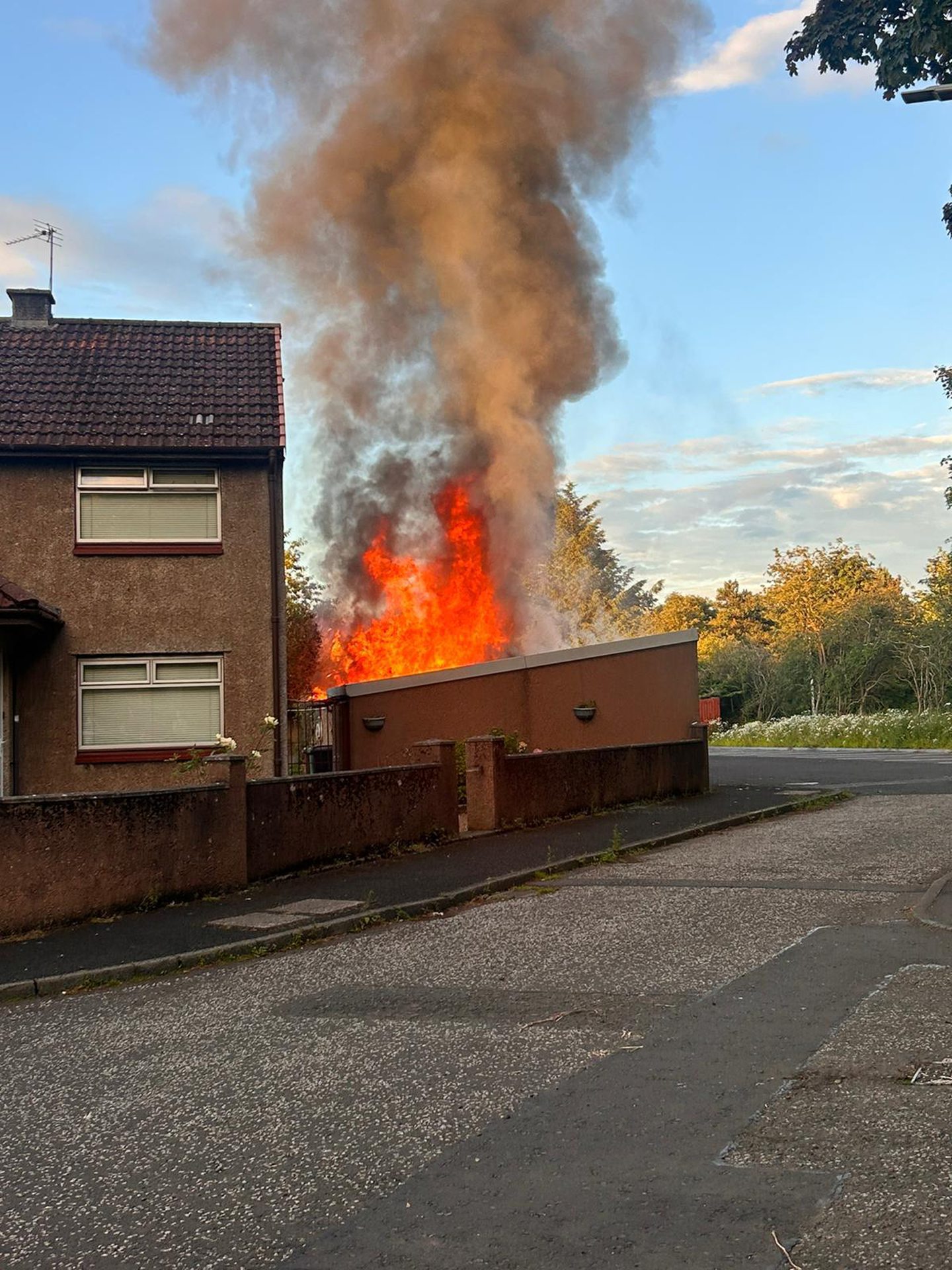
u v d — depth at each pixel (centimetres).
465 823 1614
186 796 1092
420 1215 399
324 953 875
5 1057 647
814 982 686
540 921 938
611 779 1705
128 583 1617
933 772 2317
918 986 666
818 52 1417
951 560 4506
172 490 1641
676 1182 413
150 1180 445
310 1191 425
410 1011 677
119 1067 607
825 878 1068
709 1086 513
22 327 1850
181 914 1025
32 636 1559
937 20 1289
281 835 1187
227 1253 381
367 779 1302
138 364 1784
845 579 5441
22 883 971
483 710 1936
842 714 4188
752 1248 362
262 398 1727
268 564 1648
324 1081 554
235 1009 718
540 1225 386
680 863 1215
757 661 4794
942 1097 484
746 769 2586
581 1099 505
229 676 1630
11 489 1602
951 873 1034
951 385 2333
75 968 845
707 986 689
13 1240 399
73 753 1583
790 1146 439
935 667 4000
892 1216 376
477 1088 529
